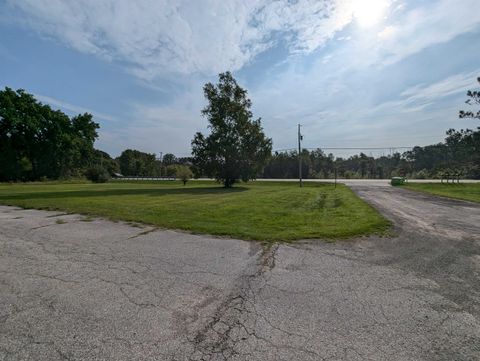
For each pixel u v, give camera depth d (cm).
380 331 248
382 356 213
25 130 4622
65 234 617
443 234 621
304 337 238
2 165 4591
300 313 280
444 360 209
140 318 268
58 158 5322
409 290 336
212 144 2828
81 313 277
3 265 418
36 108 4738
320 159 7956
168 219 795
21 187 2927
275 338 237
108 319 266
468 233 631
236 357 211
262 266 418
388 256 469
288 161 7125
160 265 420
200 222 752
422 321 266
